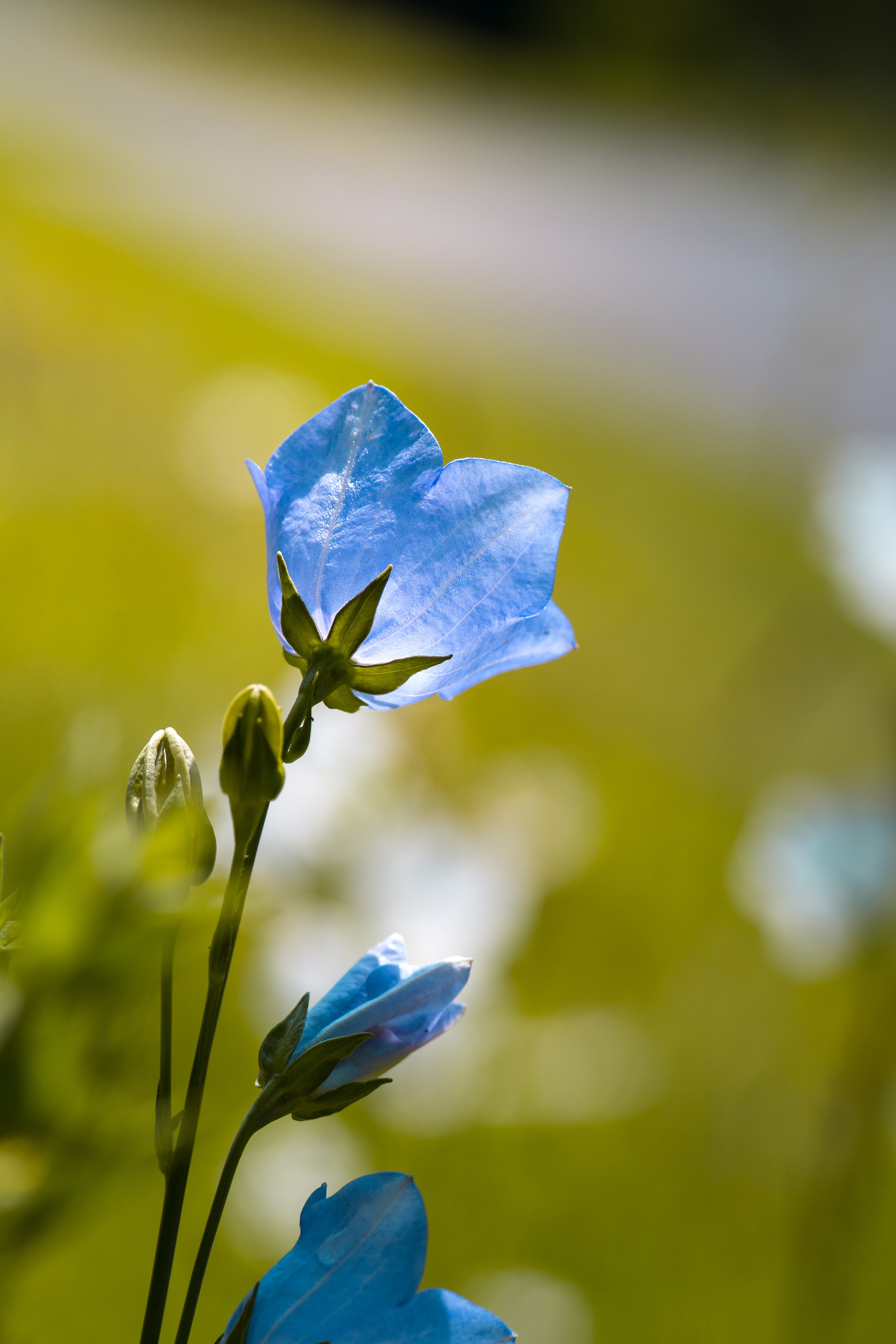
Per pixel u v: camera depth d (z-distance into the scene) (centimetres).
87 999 35
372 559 40
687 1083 101
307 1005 39
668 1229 94
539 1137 94
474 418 245
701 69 509
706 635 194
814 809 95
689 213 530
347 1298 38
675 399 326
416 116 705
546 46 871
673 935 118
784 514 229
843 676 107
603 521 230
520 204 554
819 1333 84
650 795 144
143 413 160
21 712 110
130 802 36
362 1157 90
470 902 84
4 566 132
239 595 147
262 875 75
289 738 40
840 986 115
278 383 182
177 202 388
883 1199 92
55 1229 35
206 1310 82
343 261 392
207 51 774
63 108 511
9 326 146
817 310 117
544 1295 86
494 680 164
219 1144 84
